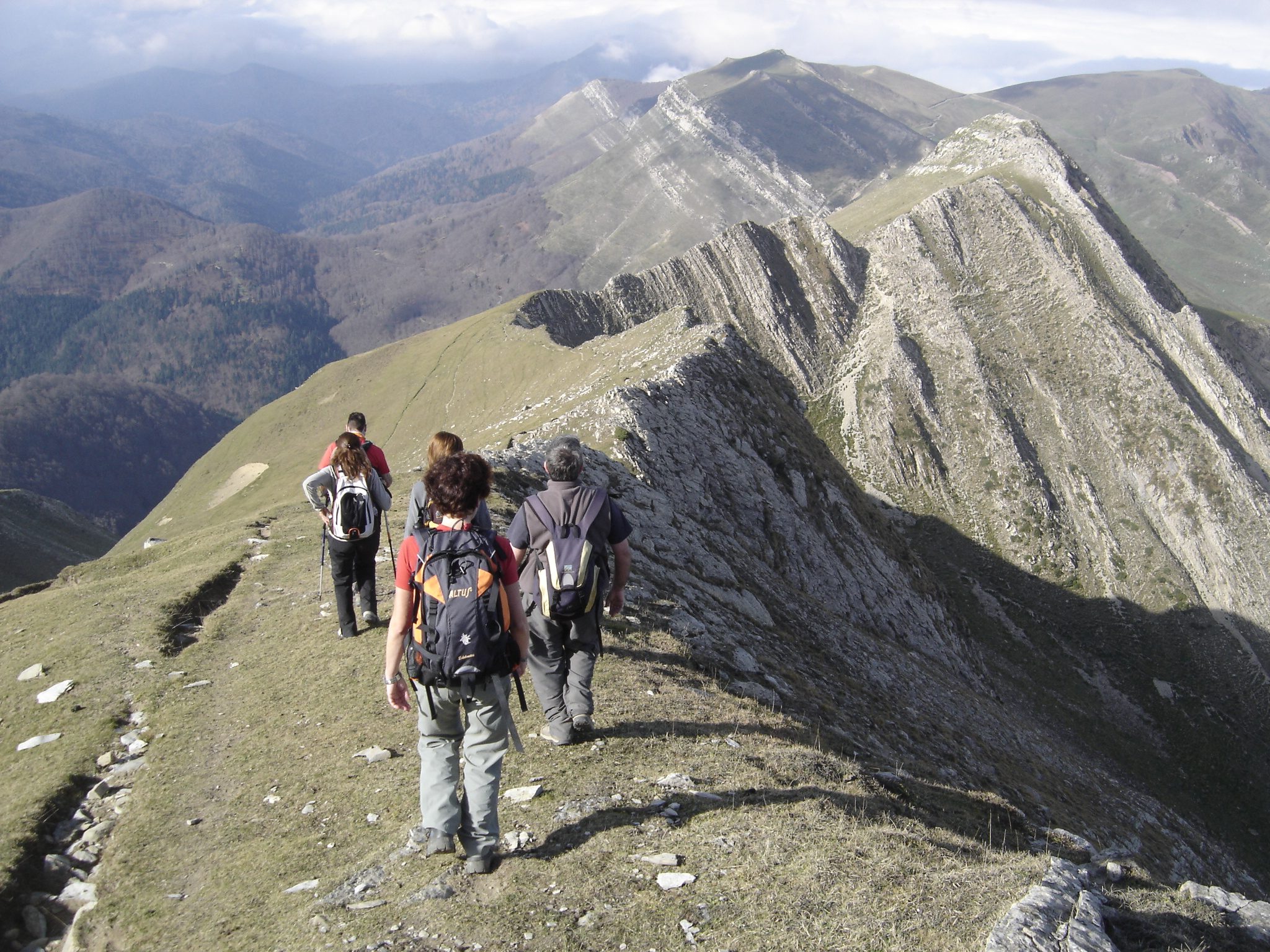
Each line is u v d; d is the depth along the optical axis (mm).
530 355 130250
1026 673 139000
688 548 33625
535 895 6422
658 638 15914
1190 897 6434
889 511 174375
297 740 11086
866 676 35875
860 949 5262
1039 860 6883
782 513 51438
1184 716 136000
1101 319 188375
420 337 178125
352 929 6305
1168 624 151875
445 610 6395
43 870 8750
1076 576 161000
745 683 15398
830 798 8797
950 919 5586
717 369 61031
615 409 45188
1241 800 123625
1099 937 5238
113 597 18812
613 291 179375
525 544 9086
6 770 11281
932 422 185000
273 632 16062
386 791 9133
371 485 14195
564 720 9625
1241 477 165500
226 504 139000
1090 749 117188
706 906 6055
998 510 171250
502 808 8070
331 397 166750
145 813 9578
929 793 11109
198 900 7707
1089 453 176875
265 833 8805
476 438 72812
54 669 14688
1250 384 198000
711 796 8352
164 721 12227
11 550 158625
